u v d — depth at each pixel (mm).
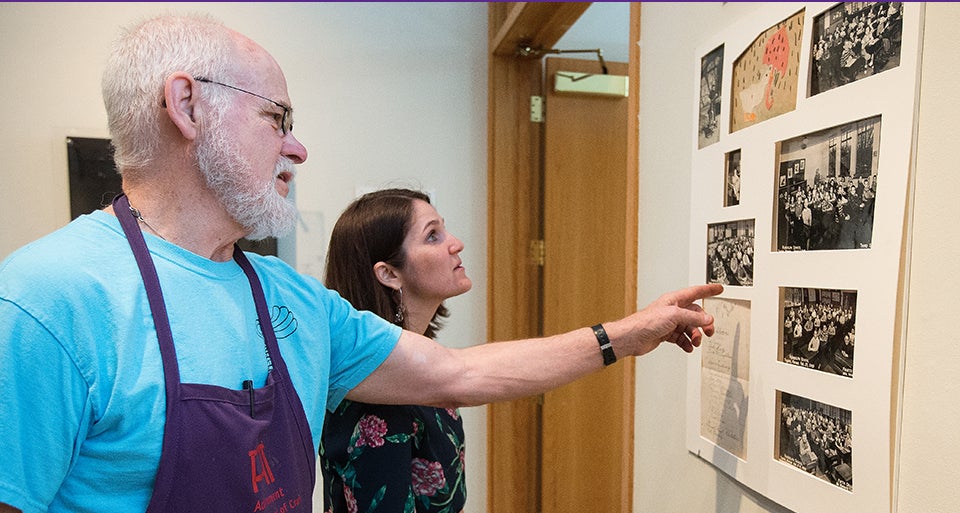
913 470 584
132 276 662
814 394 718
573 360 967
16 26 1864
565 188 2279
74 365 597
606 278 2332
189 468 642
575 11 1812
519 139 2275
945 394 545
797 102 742
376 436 955
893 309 605
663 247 1122
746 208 847
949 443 542
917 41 575
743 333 862
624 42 2406
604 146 2309
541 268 2336
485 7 2279
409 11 2211
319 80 2133
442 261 1161
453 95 2268
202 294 715
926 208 569
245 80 724
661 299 951
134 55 683
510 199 2283
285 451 746
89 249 653
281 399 761
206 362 687
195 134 682
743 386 860
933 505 560
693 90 1000
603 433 2377
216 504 657
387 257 1165
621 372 2383
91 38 1926
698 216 978
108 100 697
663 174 1120
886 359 614
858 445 651
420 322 1230
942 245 550
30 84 1883
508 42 2090
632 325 941
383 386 972
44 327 581
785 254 767
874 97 626
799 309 748
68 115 1911
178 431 639
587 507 2369
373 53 2184
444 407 989
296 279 928
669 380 1105
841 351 679
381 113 2199
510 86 2254
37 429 574
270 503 710
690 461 1030
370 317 993
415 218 1163
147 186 716
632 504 1290
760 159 815
